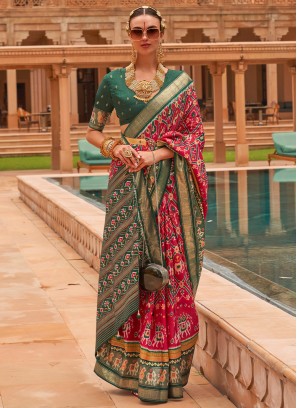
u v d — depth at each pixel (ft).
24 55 67.97
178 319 13.44
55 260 28.22
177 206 13.48
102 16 97.66
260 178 50.52
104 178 51.83
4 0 96.37
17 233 35.70
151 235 13.32
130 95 13.46
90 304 20.88
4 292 22.61
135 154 13.19
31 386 14.26
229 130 99.81
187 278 13.53
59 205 33.88
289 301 15.76
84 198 38.29
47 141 96.32
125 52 68.90
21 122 112.06
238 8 99.45
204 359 14.78
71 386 14.24
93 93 132.16
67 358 15.97
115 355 13.85
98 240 25.32
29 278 24.79
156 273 12.87
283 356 11.36
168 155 13.41
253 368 12.22
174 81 13.51
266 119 107.34
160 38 13.58
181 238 13.48
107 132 98.02
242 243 24.76
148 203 13.39
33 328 18.37
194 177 13.47
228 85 131.64
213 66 75.46
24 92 134.21
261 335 12.51
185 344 13.51
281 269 19.72
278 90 128.26
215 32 99.55
